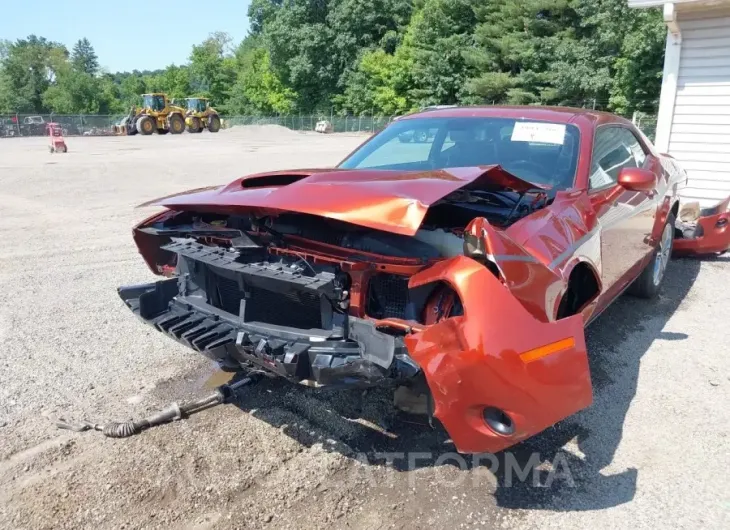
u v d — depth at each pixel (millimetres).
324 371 2545
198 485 2809
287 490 2773
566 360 2404
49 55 89375
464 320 2289
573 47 38688
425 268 2525
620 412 3490
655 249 5262
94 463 2982
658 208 4961
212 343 2855
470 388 2285
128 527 2531
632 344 4484
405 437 3213
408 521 2574
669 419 3414
